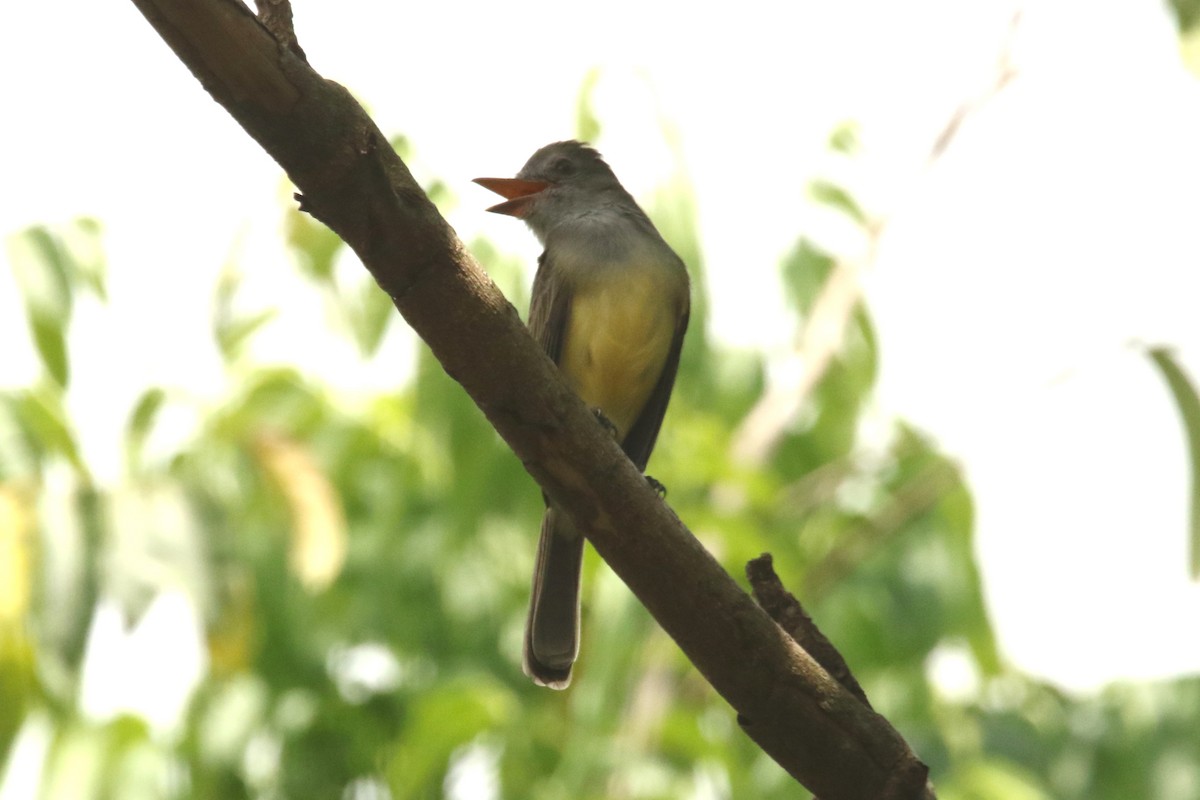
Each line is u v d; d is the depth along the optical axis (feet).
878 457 37.70
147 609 24.57
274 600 34.68
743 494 34.58
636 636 31.58
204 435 34.22
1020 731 33.96
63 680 25.29
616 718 31.91
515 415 18.60
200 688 33.37
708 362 36.99
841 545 35.27
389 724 35.42
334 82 16.90
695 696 34.42
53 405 30.45
